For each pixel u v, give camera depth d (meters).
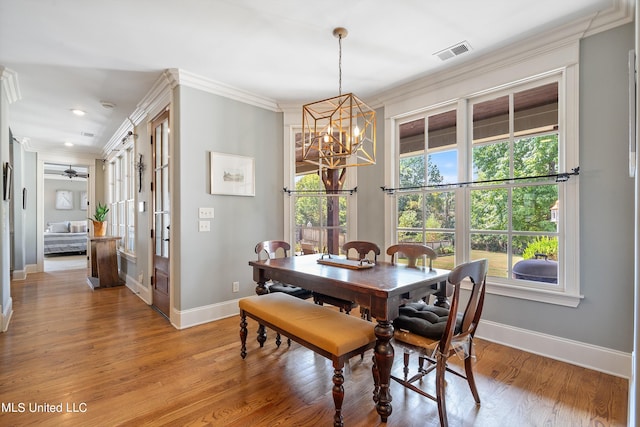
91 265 5.28
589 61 2.18
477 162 2.82
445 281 2.13
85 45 2.44
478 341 2.64
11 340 2.69
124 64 2.77
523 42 2.41
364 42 2.42
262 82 3.18
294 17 2.11
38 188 5.91
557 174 2.29
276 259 2.71
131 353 2.45
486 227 2.74
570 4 1.98
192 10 2.02
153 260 3.70
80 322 3.15
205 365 2.26
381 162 3.51
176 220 3.04
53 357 2.38
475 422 1.65
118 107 3.81
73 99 3.53
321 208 3.83
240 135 3.45
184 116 3.00
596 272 2.16
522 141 2.56
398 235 3.40
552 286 2.37
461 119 2.86
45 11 2.00
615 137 2.09
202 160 3.13
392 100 3.38
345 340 1.65
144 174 3.99
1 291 2.85
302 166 3.89
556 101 2.39
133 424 1.63
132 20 2.12
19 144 5.11
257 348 2.56
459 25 2.21
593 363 2.16
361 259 2.65
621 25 2.06
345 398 1.88
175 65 2.80
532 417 1.68
